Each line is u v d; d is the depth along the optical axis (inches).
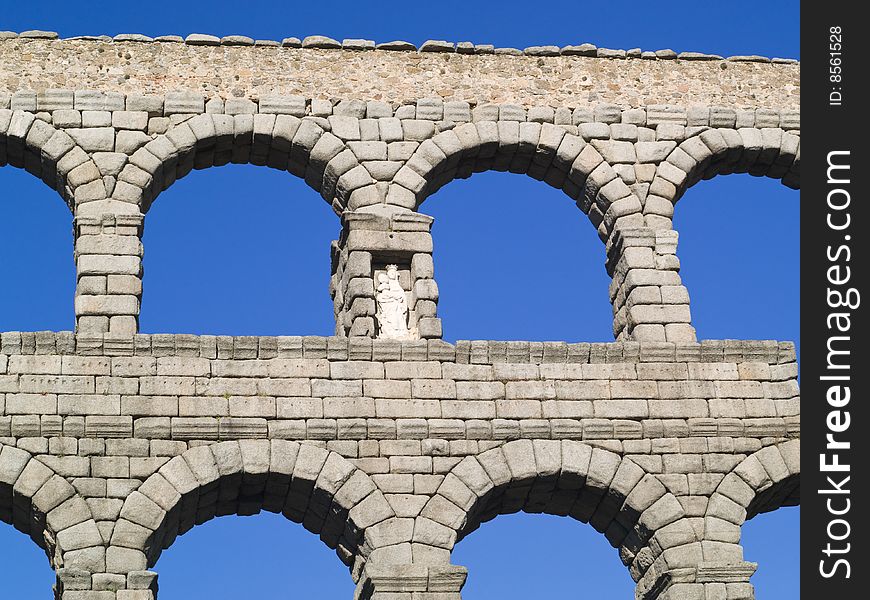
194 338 1423.5
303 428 1406.3
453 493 1400.1
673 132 1609.3
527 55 1631.4
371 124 1567.4
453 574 1362.0
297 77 1587.1
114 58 1573.6
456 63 1617.9
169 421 1391.5
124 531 1347.2
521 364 1460.4
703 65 1651.1
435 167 1560.0
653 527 1413.6
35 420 1374.3
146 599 1318.9
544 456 1424.7
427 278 1498.5
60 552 1338.6
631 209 1568.7
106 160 1515.7
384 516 1385.3
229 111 1553.9
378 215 1518.2
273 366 1425.9
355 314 1473.9
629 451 1439.5
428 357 1450.5
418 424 1419.8
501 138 1577.3
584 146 1589.6
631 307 1519.4
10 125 1518.2
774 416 1466.5
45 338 1405.0
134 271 1465.3
